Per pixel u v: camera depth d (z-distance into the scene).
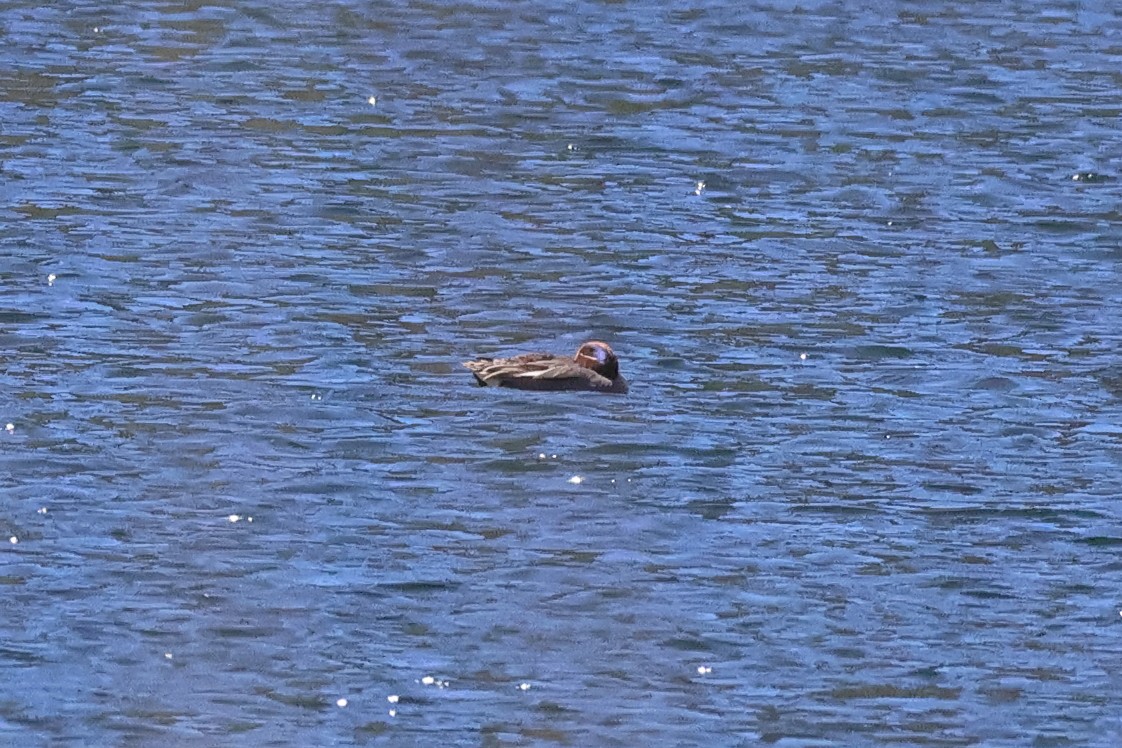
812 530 46.88
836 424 52.97
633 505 47.78
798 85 86.62
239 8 94.75
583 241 67.25
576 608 42.91
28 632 40.97
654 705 39.38
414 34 92.00
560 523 46.75
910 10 99.19
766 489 48.97
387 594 43.16
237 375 54.50
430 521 46.56
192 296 60.44
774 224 69.81
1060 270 66.12
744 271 64.94
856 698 39.91
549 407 53.28
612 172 74.88
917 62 90.38
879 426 53.00
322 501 47.28
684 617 42.72
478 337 58.38
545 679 40.19
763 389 55.22
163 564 43.94
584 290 62.62
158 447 49.72
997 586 44.53
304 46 89.50
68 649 40.47
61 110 78.56
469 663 40.66
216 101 81.12
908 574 44.97
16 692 38.88
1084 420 53.72
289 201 69.81
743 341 58.84
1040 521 47.66
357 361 55.88
